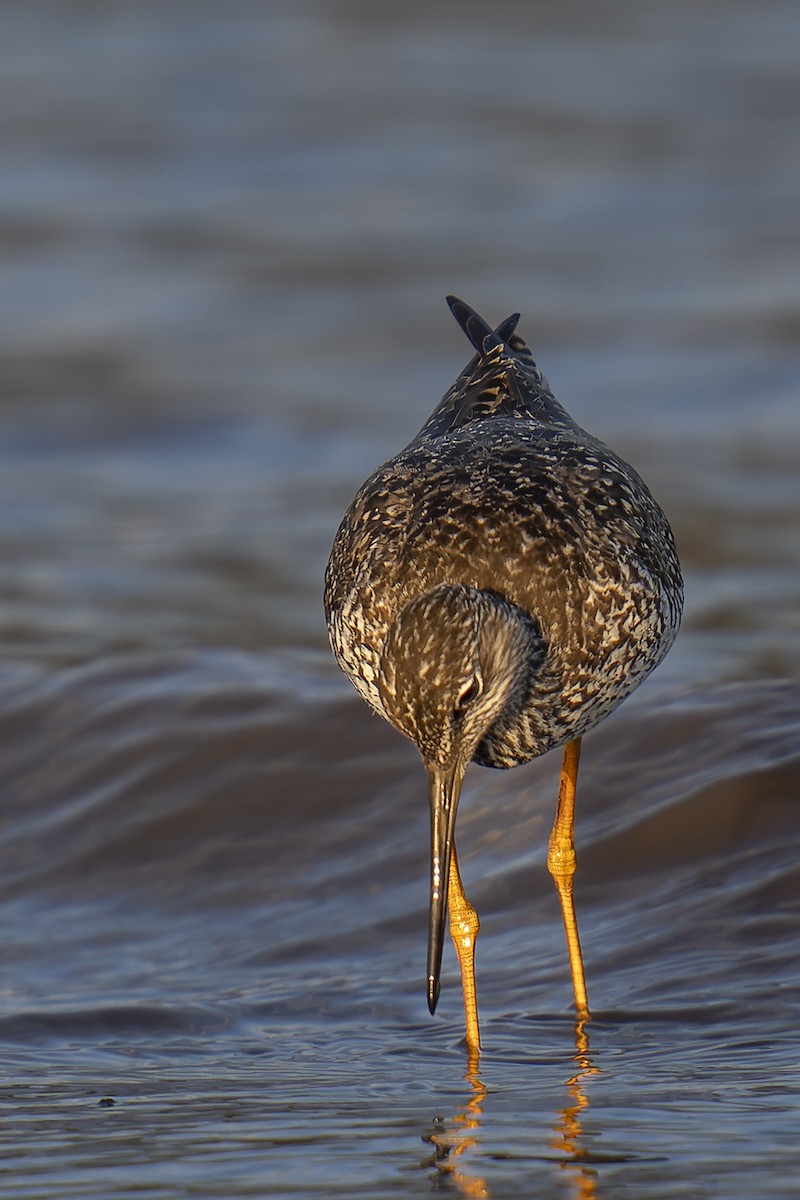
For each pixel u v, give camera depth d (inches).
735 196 1483.8
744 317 1189.1
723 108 1731.1
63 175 1556.3
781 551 799.7
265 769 534.3
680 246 1358.3
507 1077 372.5
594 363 1123.9
